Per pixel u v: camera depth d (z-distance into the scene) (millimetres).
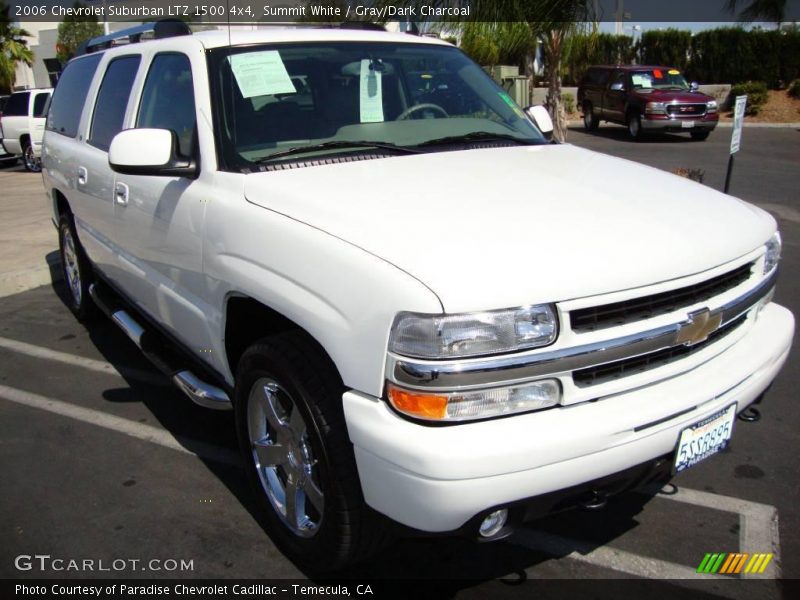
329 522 2486
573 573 2830
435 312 2066
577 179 2957
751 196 10797
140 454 3779
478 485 2074
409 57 3832
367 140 3311
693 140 19062
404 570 2861
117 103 4336
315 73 3457
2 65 31031
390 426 2154
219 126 3143
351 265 2285
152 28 4320
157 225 3482
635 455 2289
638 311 2322
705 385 2473
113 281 4680
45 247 8164
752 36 25703
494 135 3646
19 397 4500
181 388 3500
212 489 3439
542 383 2182
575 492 2244
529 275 2154
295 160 3090
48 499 3367
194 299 3297
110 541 3049
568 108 25641
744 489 3381
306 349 2525
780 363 2865
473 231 2352
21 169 18469
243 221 2783
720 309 2529
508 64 14805
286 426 2764
